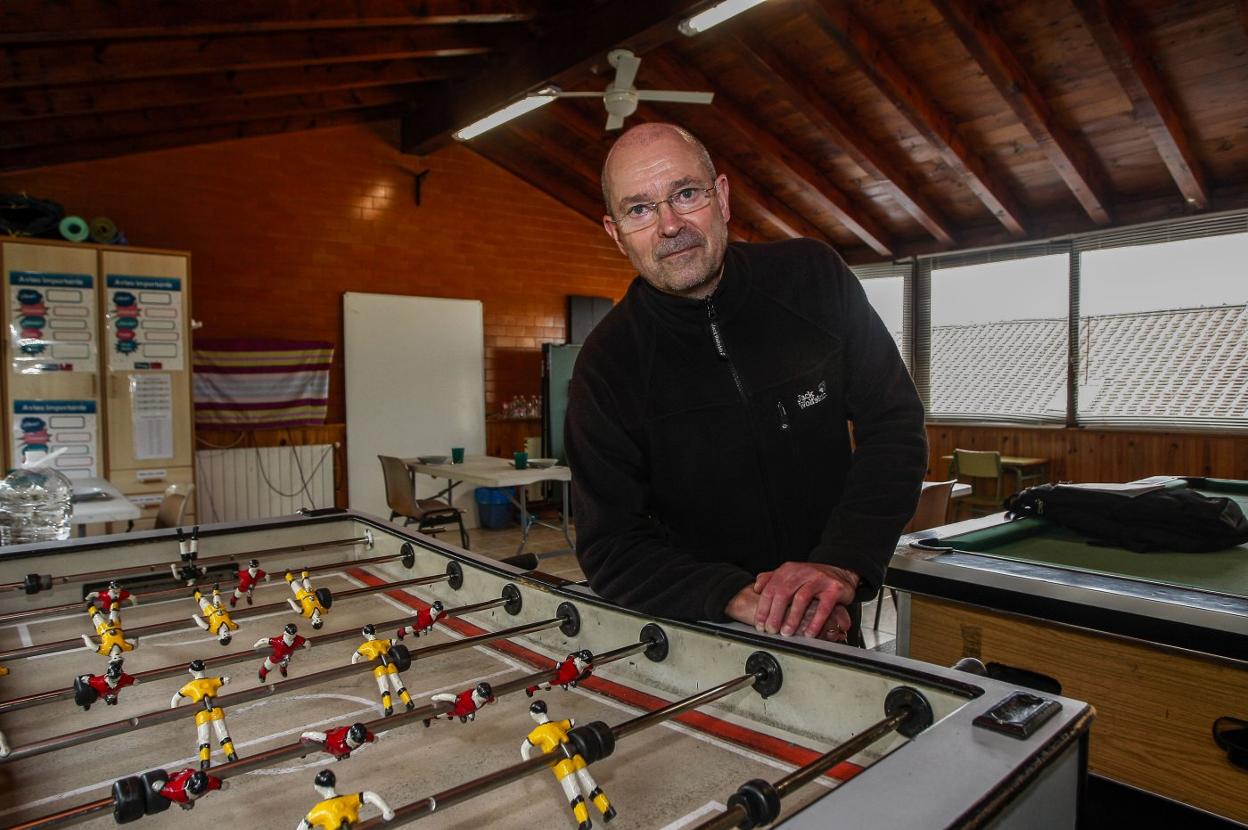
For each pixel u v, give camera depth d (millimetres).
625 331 1268
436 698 832
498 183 6816
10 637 1374
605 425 1207
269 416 5605
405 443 6246
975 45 4148
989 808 547
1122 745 1440
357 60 4742
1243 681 1283
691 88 5141
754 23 4551
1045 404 6020
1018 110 4566
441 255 6512
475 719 974
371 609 1497
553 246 7148
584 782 676
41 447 4371
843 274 1315
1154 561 1840
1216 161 4855
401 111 6160
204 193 5434
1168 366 5375
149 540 1702
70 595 1582
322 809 586
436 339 6398
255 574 1455
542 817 734
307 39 4352
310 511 2002
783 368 1228
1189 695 1351
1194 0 3781
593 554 1146
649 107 5660
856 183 6000
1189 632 1302
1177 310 5324
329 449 5836
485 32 4887
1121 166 5133
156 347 4680
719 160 6117
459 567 1462
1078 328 5805
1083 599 1444
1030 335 6109
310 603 1267
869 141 5426
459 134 5723
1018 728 651
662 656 1052
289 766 853
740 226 7012
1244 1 3703
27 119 4234
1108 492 2164
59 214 4461
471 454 6562
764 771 822
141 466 4641
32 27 3223
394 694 1042
